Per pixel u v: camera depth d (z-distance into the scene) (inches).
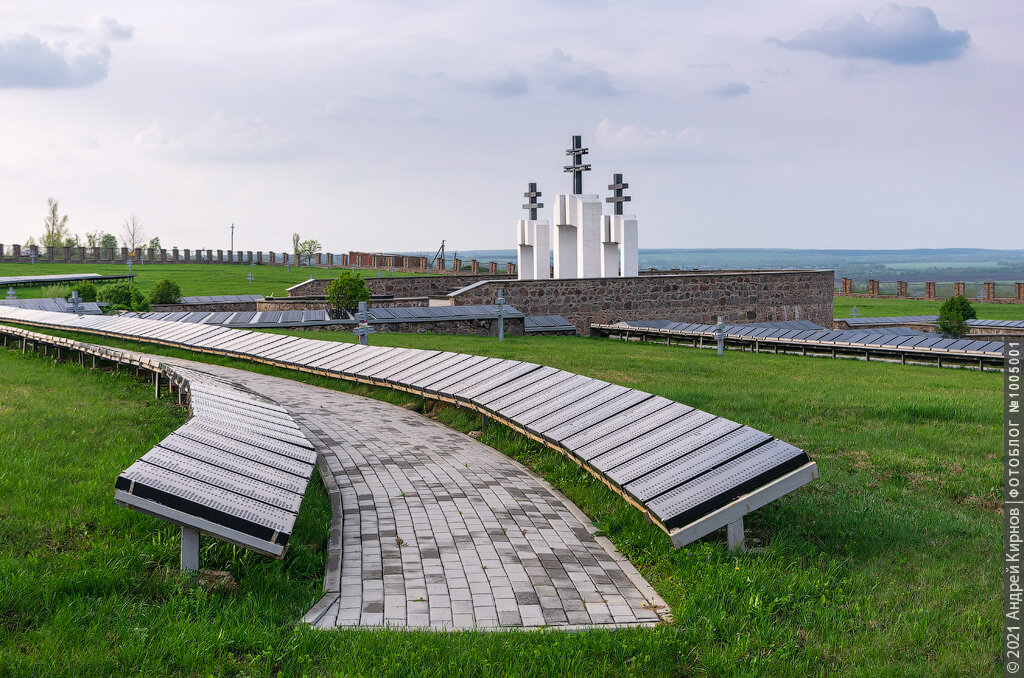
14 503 275.3
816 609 221.1
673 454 297.1
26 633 194.7
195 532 235.6
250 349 749.9
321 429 482.0
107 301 1466.5
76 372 639.1
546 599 239.6
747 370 757.9
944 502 324.8
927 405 527.2
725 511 254.2
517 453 424.5
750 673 189.8
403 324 1180.5
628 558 276.2
